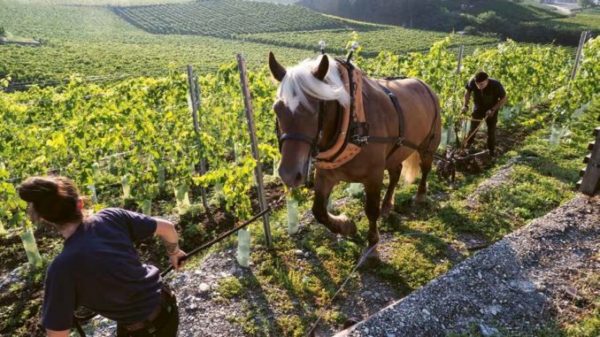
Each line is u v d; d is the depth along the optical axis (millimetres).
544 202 5980
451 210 5801
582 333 3354
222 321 4051
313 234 5328
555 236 4492
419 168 5773
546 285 3863
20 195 2076
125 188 7082
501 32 69438
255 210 6496
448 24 77750
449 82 9180
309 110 3170
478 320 3471
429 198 6215
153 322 2516
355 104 3605
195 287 4496
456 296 3670
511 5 92750
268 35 70812
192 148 6605
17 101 9938
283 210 6199
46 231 6227
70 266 2115
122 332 2623
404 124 4441
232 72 8188
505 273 3971
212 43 64812
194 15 87875
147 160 7473
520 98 10836
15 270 5238
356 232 4984
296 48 61969
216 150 6891
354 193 6289
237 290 4410
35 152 7133
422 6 84000
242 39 69375
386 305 4199
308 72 3186
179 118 7812
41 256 5539
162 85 8391
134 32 75625
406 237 5207
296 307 4207
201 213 6496
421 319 3418
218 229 6043
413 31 73750
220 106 8750
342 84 3459
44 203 2068
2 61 34125
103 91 9172
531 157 7559
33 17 76812
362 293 4352
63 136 6035
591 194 5121
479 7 89188
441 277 3889
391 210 5762
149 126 6512
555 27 66062
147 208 6445
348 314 4098
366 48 56656
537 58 12594
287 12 88375
